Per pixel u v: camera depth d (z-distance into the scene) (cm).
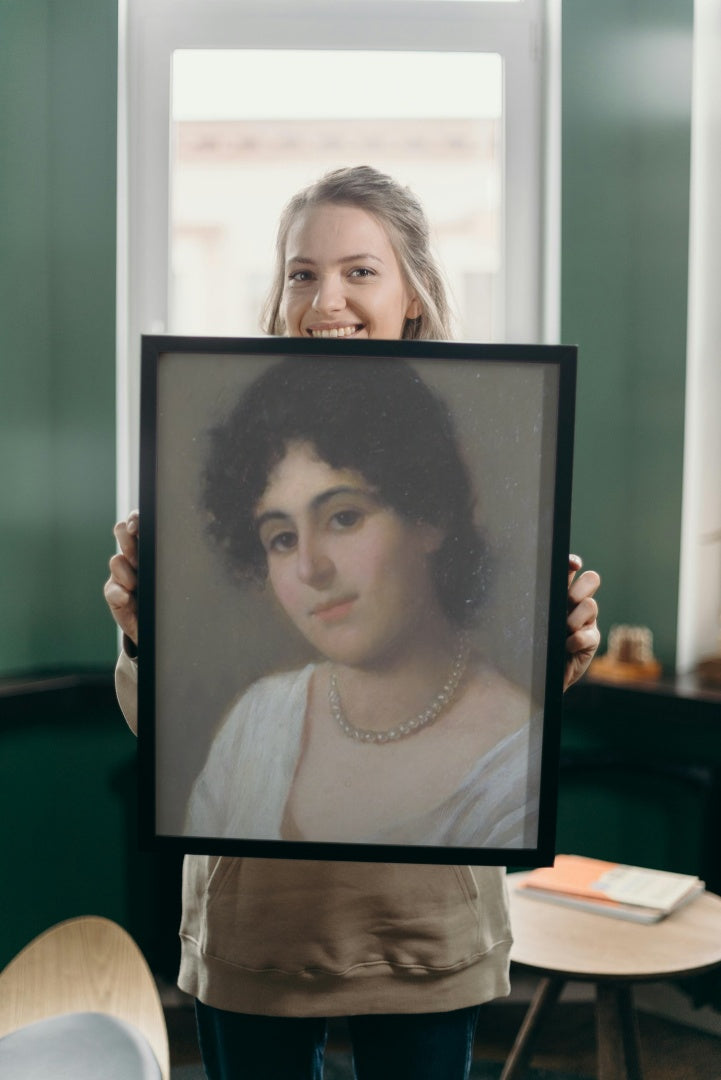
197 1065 219
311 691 101
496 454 99
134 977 101
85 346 244
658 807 242
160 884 226
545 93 247
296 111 251
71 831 241
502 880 119
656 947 153
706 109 243
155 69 244
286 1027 113
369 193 117
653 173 242
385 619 100
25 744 233
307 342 98
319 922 110
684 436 245
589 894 167
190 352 99
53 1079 83
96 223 242
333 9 242
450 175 253
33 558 242
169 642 101
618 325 247
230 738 102
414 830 102
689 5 237
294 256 118
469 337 257
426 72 249
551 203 247
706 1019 231
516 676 101
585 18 240
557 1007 239
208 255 254
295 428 99
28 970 103
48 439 244
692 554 250
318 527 100
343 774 102
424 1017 112
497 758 101
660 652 249
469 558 100
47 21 239
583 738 246
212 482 100
